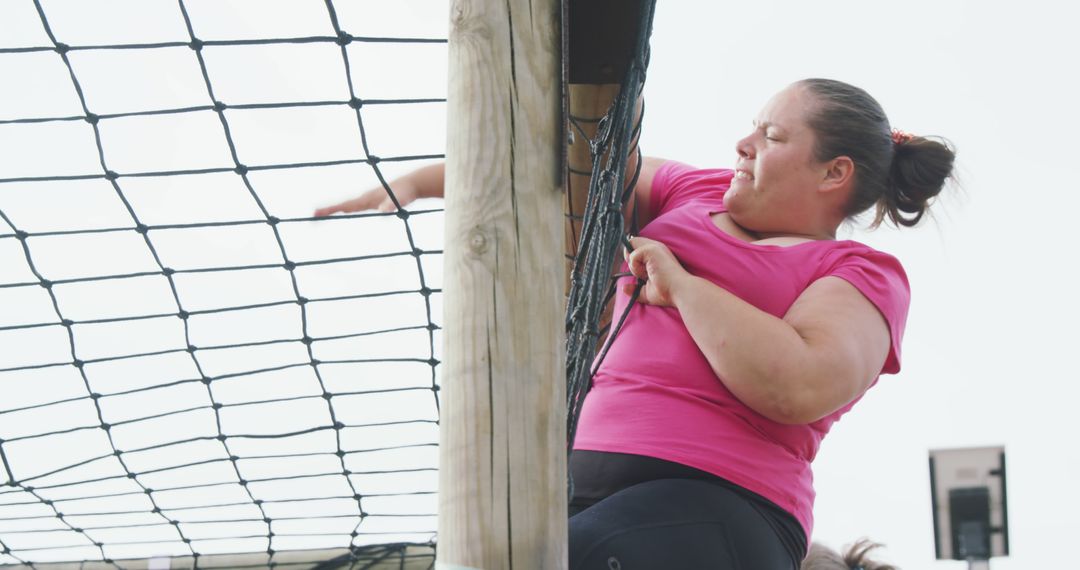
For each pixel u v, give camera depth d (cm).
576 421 223
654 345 235
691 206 262
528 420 200
